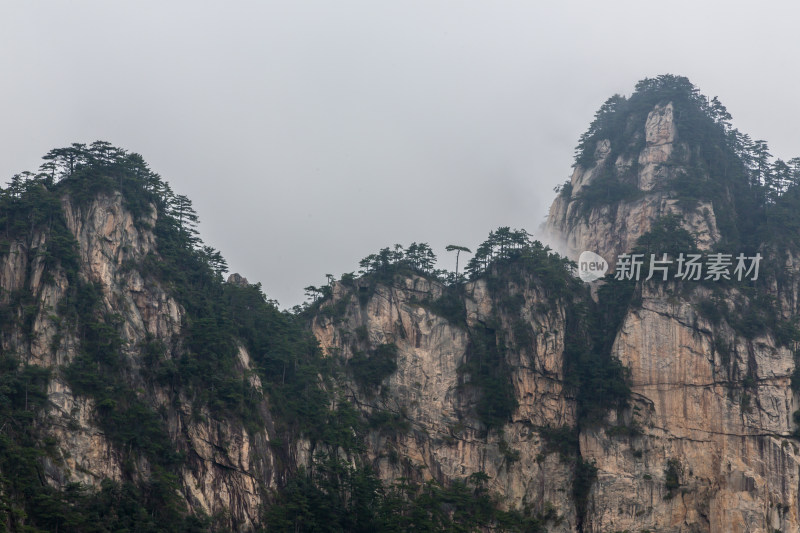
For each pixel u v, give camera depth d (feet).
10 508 529.04
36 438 587.68
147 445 629.92
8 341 626.64
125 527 572.92
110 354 644.69
